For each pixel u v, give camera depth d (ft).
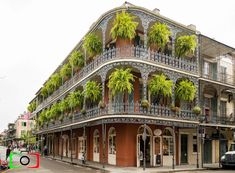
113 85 70.95
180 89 79.97
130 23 72.38
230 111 105.60
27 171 69.15
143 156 74.90
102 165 81.25
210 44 91.30
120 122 73.00
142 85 82.69
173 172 70.49
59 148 148.46
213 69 101.35
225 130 99.96
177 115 79.56
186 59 88.63
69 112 110.52
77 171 70.64
